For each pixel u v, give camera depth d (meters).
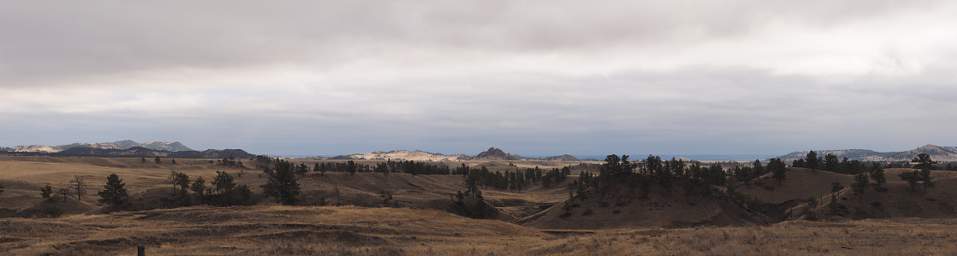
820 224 52.72
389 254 37.59
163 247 40.78
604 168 140.12
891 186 150.50
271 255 36.44
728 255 30.14
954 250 29.67
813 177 187.50
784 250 31.39
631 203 124.31
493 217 174.62
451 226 62.91
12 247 38.38
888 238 37.00
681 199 125.25
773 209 165.12
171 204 135.38
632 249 34.97
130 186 195.50
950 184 150.25
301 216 63.75
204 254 36.72
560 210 132.25
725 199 132.25
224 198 141.12
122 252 38.22
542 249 39.78
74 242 39.22
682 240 38.38
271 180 161.12
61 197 140.00
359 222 60.47
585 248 37.91
